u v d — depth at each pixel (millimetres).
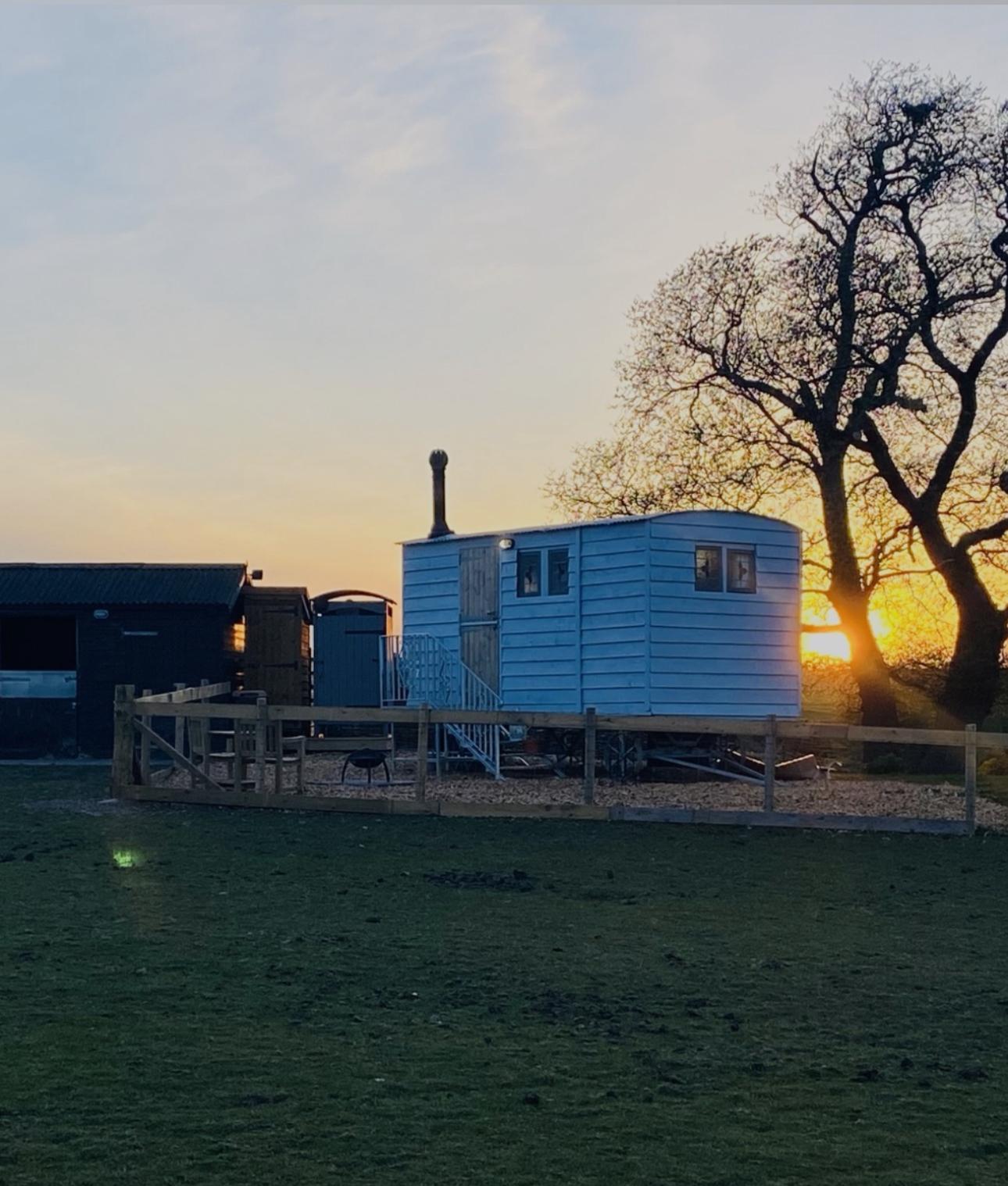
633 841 18266
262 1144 7445
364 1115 7926
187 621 31875
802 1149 7586
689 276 33531
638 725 20000
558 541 25484
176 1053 8969
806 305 32375
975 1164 7438
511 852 17281
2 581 32344
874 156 31250
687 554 24656
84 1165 7102
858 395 32438
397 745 30375
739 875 16125
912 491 33844
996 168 31062
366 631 33594
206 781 21422
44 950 11703
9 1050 8969
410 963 11555
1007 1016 10406
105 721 31797
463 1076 8664
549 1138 7652
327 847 17391
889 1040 9742
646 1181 7078
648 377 34562
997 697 34562
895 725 31891
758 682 25359
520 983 10992
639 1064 9000
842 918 13922
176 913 13352
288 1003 10234
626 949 12266
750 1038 9695
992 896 15219
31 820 19578
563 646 25312
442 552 27391
